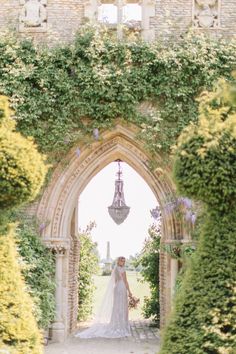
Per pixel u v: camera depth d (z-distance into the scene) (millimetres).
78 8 13055
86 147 12492
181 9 12953
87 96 12312
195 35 12562
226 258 6812
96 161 12680
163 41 12719
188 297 6840
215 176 6875
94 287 17156
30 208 12383
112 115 12344
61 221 12484
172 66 12367
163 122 12398
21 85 12336
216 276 6773
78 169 12594
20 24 12977
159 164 12453
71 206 12625
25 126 12320
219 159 6930
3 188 7133
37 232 12227
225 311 6637
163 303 13266
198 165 6957
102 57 12469
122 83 12250
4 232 7250
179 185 7188
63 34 12969
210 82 12273
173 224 12367
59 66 12500
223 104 7621
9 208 7402
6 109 7703
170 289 12336
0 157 7102
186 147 7164
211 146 6965
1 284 6965
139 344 12258
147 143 12383
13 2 13094
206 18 12883
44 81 12289
